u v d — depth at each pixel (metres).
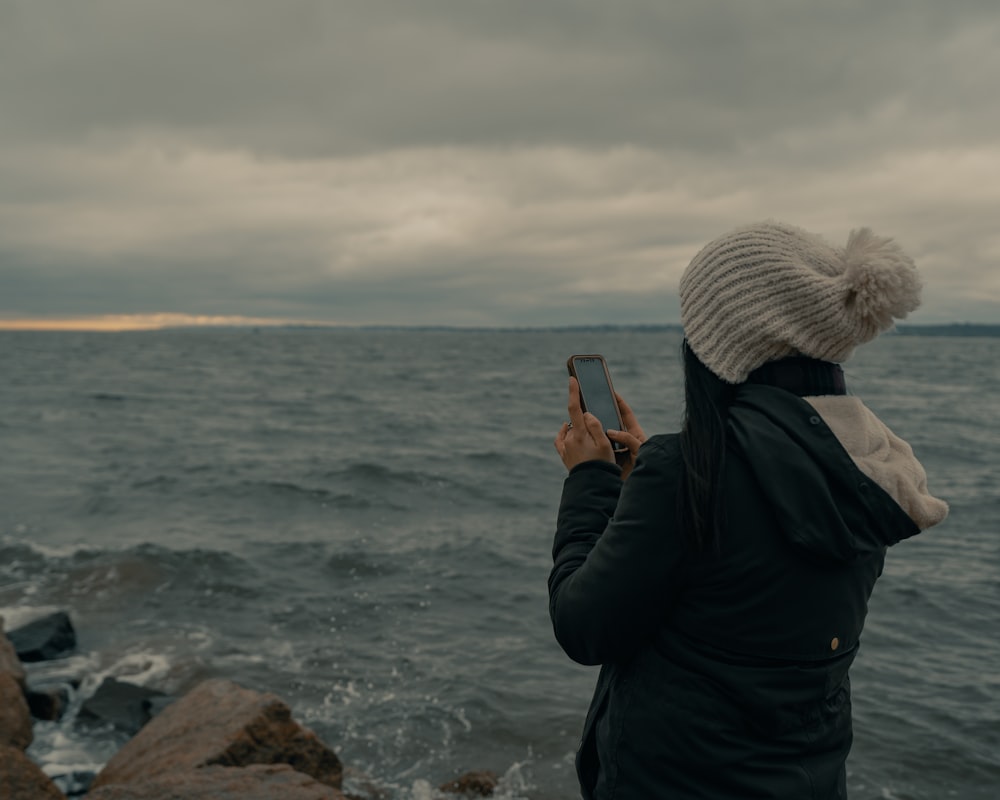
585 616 1.21
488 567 9.70
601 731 1.29
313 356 99.38
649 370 59.78
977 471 16.22
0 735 5.43
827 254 1.23
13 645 7.11
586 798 1.38
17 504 13.76
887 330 1.20
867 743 5.36
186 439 23.02
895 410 29.86
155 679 6.77
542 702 6.15
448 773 5.28
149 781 3.43
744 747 1.17
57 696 6.23
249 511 13.27
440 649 7.21
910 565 9.18
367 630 7.73
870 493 1.12
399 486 15.39
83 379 51.09
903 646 6.91
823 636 1.18
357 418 29.44
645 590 1.17
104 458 19.14
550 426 26.84
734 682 1.16
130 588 9.07
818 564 1.14
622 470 1.53
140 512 13.16
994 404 32.94
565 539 1.35
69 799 4.98
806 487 1.11
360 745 5.62
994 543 10.21
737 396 1.22
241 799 3.29
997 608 7.79
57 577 9.45
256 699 4.85
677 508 1.15
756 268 1.19
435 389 45.81
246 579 9.30
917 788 4.91
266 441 22.75
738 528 1.14
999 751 5.24
